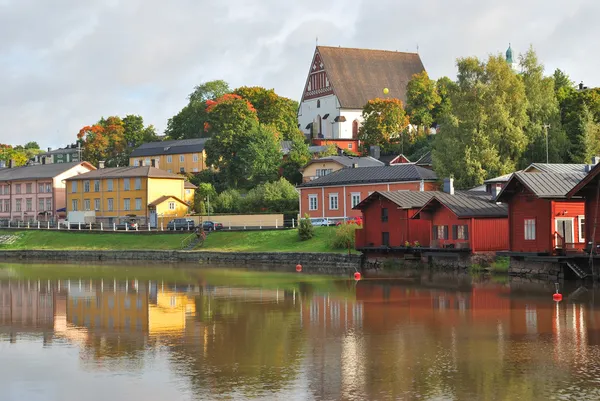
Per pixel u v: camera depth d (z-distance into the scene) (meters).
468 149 105.75
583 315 47.28
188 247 114.56
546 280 65.56
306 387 31.84
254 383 32.56
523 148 108.00
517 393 30.52
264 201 135.00
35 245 131.75
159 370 35.03
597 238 61.56
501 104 108.38
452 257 78.44
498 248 76.81
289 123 194.00
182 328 45.78
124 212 148.00
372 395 30.59
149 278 79.88
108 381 33.38
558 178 67.12
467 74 112.31
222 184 162.00
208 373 34.31
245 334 43.28
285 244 104.69
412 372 33.84
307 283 70.62
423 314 49.19
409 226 84.81
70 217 151.62
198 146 190.88
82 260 116.19
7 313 53.25
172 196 146.50
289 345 39.91
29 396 31.45
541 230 66.56
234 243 111.12
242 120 161.88
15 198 168.62
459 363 35.28
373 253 88.38
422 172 110.25
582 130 116.12
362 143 186.38
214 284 71.69
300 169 146.12
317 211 117.06
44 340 42.56
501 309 50.31
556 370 33.81
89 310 54.41
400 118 182.00
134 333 44.25
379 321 46.84
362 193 111.50
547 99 114.62
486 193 87.81
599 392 30.52
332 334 42.81
